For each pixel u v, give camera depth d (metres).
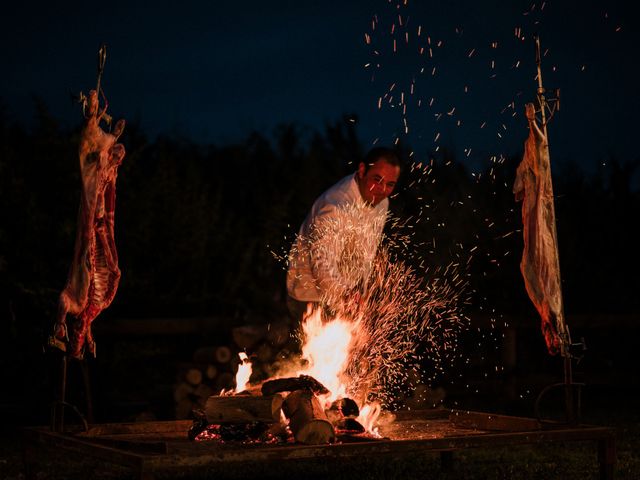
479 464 4.77
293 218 8.91
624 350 8.56
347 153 9.98
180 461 3.05
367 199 5.03
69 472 4.56
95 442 3.53
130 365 7.16
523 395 7.73
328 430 3.56
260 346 5.89
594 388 8.39
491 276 8.19
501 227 8.27
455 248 8.16
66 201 6.66
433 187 8.56
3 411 6.36
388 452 3.34
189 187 8.20
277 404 3.64
